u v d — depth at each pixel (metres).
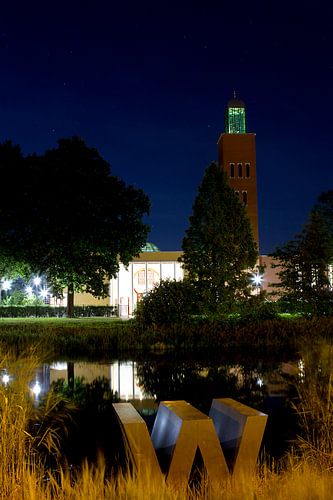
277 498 3.94
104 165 36.16
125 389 10.02
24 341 16.50
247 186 58.66
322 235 24.67
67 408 8.23
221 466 4.73
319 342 12.97
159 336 17.42
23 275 37.50
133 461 4.66
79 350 16.33
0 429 4.96
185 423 4.72
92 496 3.96
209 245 22.06
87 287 37.06
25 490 4.24
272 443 6.39
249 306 21.41
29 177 33.56
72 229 34.00
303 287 24.45
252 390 9.77
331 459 5.19
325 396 7.30
